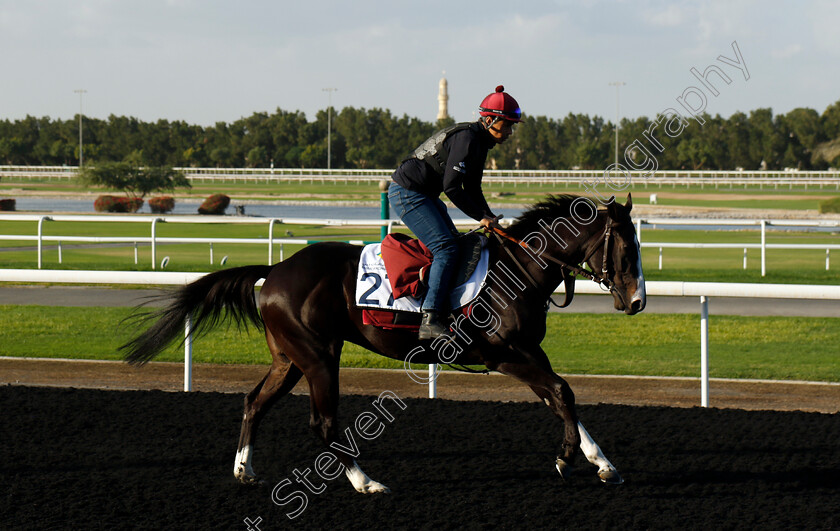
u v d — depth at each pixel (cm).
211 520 313
